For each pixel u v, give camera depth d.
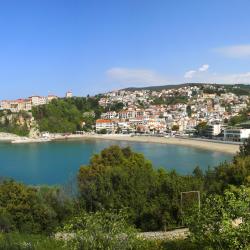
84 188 53.16
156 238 36.94
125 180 52.31
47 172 136.62
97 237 24.31
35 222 44.38
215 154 199.00
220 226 22.86
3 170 143.50
